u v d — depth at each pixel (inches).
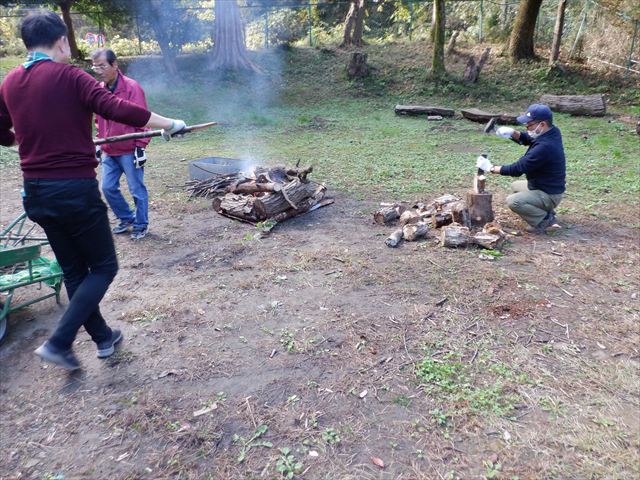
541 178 208.8
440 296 159.2
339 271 177.2
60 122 103.6
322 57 781.3
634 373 121.8
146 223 213.2
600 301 156.7
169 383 119.3
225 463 96.3
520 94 651.5
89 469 95.4
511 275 173.5
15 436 103.5
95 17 722.2
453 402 111.7
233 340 136.7
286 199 223.5
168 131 117.6
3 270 156.3
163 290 166.1
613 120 519.2
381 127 508.7
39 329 143.3
